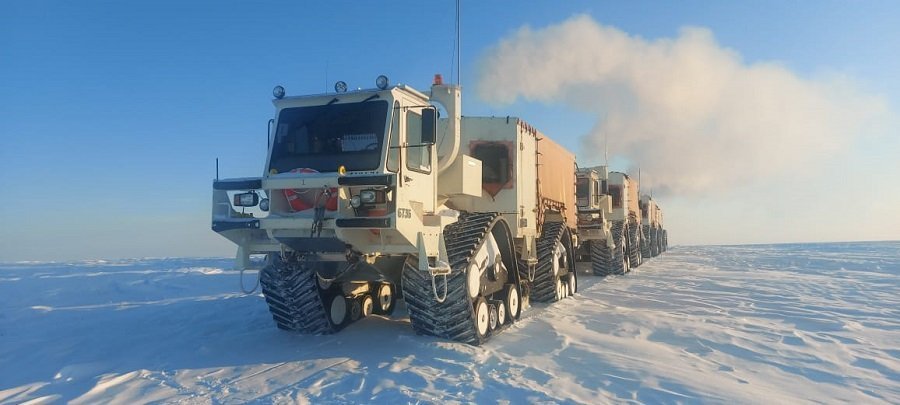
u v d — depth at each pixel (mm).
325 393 5207
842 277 19203
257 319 9398
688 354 7207
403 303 11445
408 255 7215
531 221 11508
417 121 7320
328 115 7020
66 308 11109
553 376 5914
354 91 6910
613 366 6395
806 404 5203
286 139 7145
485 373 5973
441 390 5301
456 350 6801
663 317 9922
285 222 6590
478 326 7480
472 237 7746
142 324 9133
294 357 6684
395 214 6270
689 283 17297
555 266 12289
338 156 6793
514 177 10586
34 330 8688
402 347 7078
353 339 7625
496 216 8516
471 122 10734
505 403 4926
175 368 6219
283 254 7059
